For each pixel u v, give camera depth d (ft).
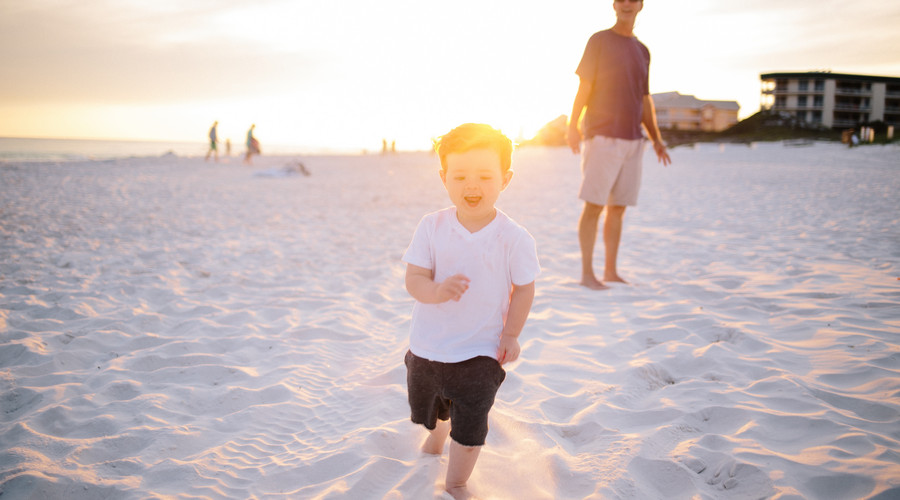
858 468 5.80
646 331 10.95
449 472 5.90
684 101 241.96
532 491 6.01
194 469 6.46
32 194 38.86
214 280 16.31
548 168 81.66
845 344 9.54
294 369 9.71
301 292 15.08
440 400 6.01
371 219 30.40
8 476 6.29
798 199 34.65
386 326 12.49
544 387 8.63
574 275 16.38
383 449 6.97
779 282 14.43
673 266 17.28
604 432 7.17
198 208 34.17
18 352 10.25
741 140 172.65
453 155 5.63
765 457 6.19
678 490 5.90
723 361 9.19
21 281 15.58
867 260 16.62
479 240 5.85
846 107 225.97
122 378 9.26
